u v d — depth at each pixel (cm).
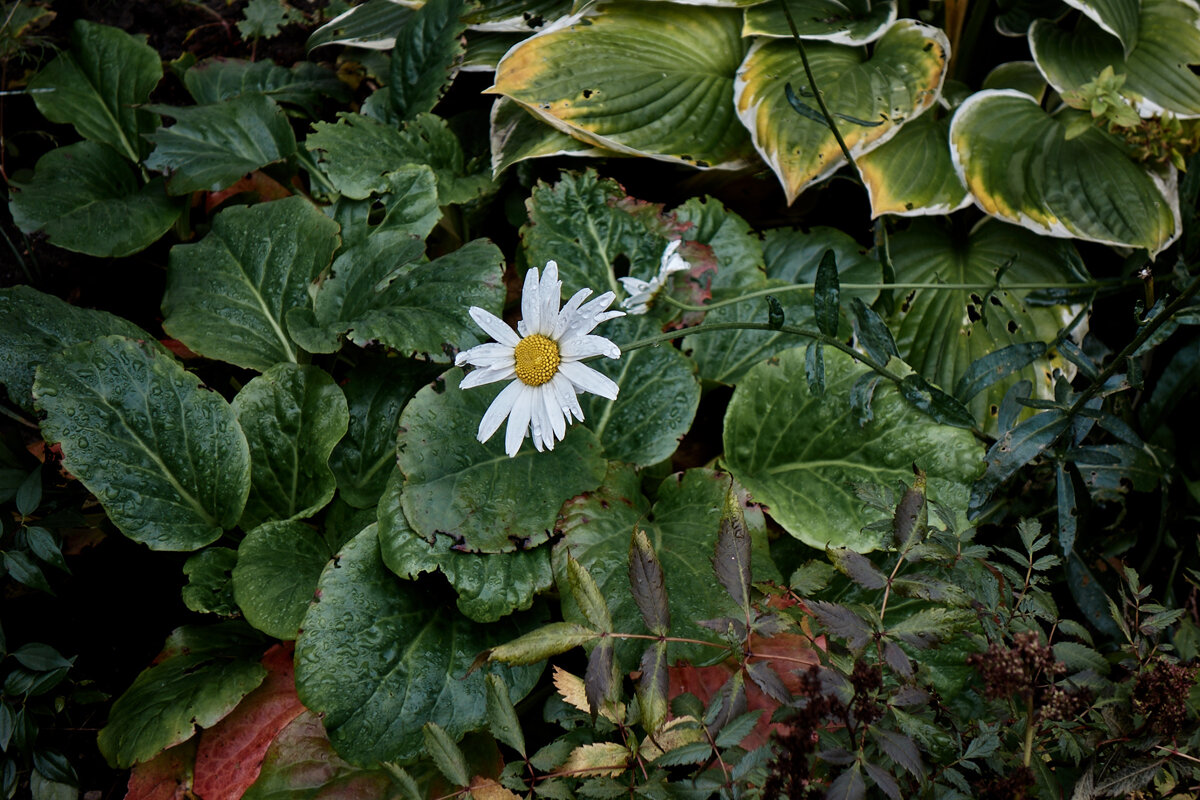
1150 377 130
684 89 131
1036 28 131
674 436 122
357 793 111
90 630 122
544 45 131
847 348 115
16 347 118
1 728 114
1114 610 106
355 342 118
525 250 127
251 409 120
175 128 130
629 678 112
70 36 138
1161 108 126
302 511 119
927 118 131
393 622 114
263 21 144
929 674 106
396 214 127
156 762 114
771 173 132
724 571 104
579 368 112
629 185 136
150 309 134
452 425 118
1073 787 107
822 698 100
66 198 128
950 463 118
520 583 115
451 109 145
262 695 116
